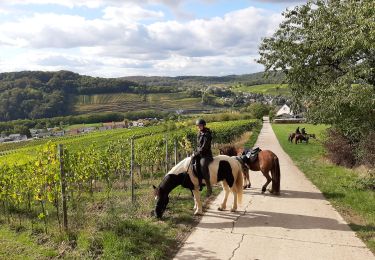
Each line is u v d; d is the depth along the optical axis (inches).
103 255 215.9
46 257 219.1
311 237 259.8
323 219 301.3
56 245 236.5
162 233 261.9
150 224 277.9
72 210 330.3
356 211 323.9
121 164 504.1
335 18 405.4
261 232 270.1
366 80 386.6
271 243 248.5
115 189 453.1
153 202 335.9
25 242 246.1
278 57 467.2
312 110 476.7
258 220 299.0
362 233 264.1
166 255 229.8
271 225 286.0
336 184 435.2
